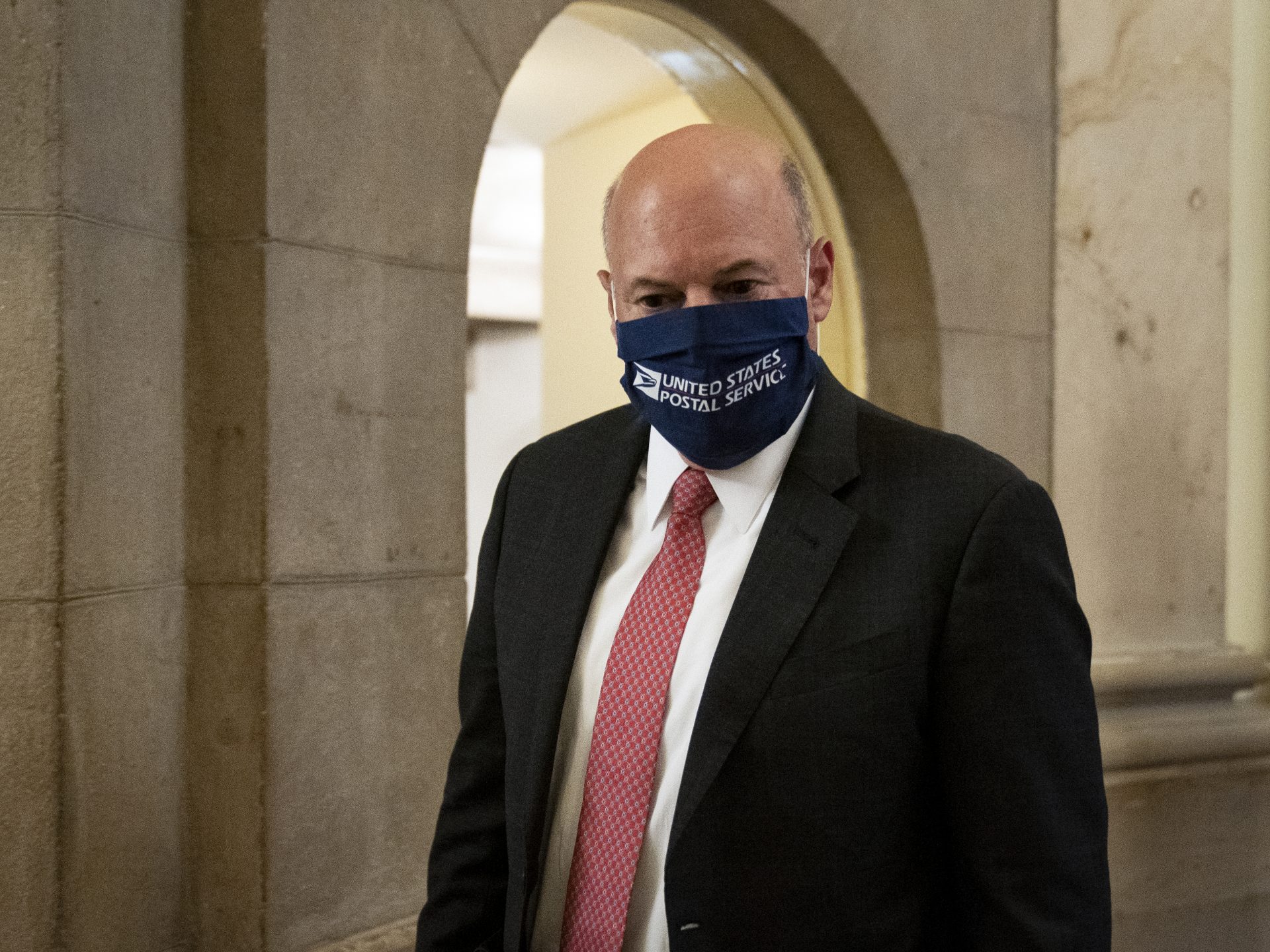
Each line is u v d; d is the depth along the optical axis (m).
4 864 1.99
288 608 2.28
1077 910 1.06
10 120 1.97
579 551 1.28
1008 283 3.41
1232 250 3.80
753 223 1.14
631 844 1.16
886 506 1.14
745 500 1.21
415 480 2.52
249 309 2.24
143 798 2.17
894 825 1.09
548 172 5.82
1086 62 3.52
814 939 1.07
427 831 2.56
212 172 2.25
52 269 1.97
